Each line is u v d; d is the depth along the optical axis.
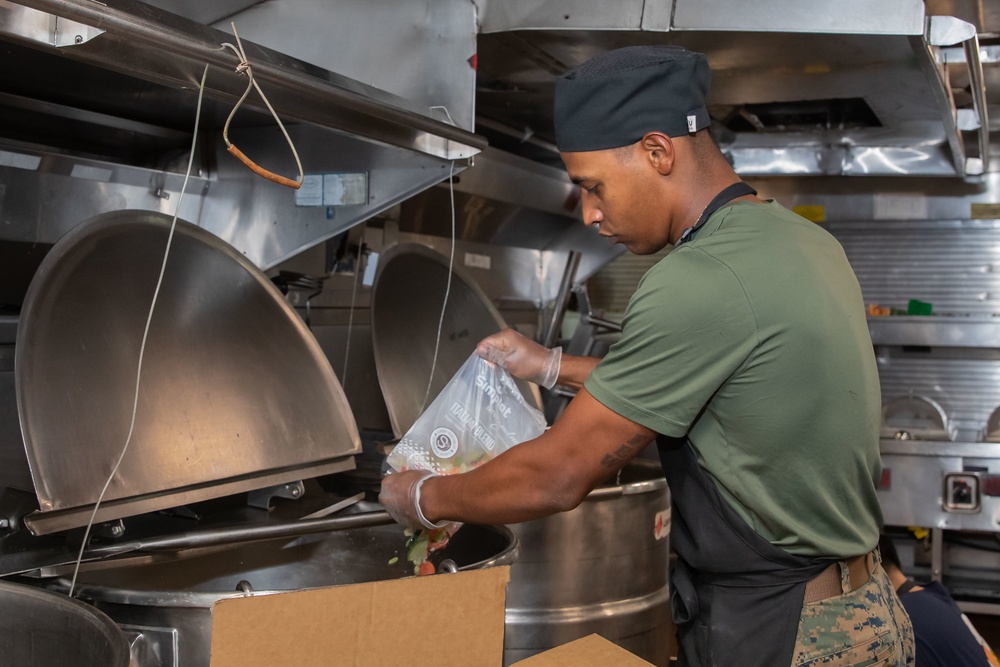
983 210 4.34
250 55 1.26
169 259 1.56
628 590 2.16
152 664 1.20
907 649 1.31
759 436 1.15
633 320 1.16
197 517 1.58
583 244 3.75
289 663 1.02
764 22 1.95
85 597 1.23
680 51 1.24
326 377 1.72
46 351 1.29
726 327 1.12
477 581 1.16
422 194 2.71
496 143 3.25
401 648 1.10
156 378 1.47
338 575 1.75
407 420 2.11
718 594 1.28
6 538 1.28
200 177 2.15
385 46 2.13
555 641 2.05
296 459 1.59
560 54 2.21
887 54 2.17
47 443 1.23
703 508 1.24
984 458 3.53
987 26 2.44
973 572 3.82
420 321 2.28
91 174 1.90
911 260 4.45
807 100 2.99
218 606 0.98
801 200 4.55
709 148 1.26
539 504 1.22
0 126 1.74
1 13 1.01
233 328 1.63
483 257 3.40
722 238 1.17
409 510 1.35
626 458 1.20
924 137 3.58
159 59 1.17
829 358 1.14
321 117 1.50
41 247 1.82
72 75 1.57
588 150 1.24
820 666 1.20
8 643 1.11
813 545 1.19
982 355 4.24
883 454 3.63
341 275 2.62
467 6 2.05
